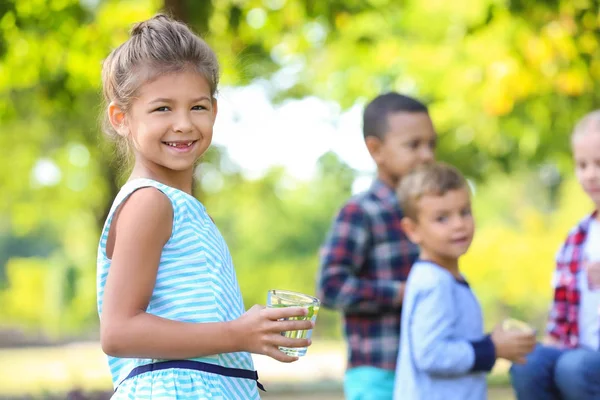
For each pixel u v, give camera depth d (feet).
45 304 107.34
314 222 112.68
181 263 9.21
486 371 13.53
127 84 9.46
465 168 41.65
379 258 15.55
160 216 9.08
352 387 15.51
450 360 13.17
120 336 8.69
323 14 33.96
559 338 14.29
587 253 14.10
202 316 9.16
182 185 9.96
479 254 59.57
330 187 107.34
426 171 14.15
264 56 38.93
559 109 37.70
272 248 111.34
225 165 58.13
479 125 39.73
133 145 9.77
